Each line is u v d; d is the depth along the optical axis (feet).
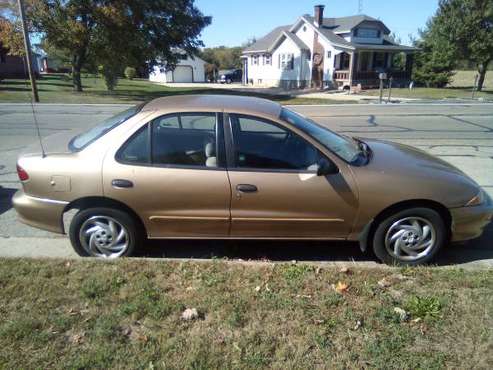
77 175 12.12
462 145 30.09
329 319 9.72
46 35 82.28
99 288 10.85
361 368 8.30
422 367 8.32
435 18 100.73
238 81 189.57
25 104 61.26
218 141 12.16
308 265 12.37
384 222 12.39
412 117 46.42
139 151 12.17
